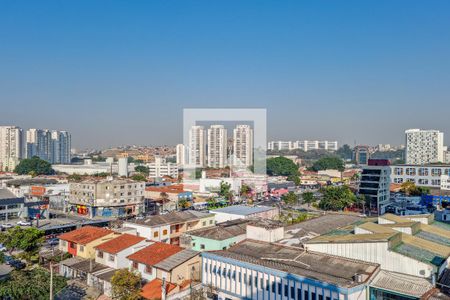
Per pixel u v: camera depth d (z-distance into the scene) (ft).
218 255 187.11
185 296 180.24
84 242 233.35
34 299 165.78
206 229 263.29
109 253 214.07
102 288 196.13
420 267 156.35
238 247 202.90
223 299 181.27
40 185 561.43
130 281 179.22
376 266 162.71
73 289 194.08
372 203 463.42
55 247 273.95
